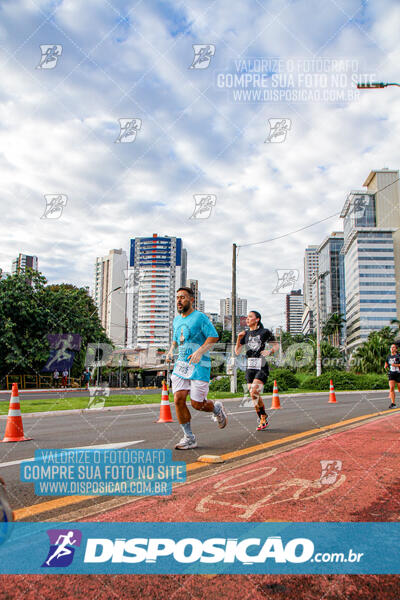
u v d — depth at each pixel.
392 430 5.98
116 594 1.68
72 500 2.91
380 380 25.66
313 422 7.56
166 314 121.75
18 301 29.39
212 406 5.07
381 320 119.12
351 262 131.75
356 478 3.27
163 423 8.12
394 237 120.94
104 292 57.16
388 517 2.44
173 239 124.88
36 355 29.36
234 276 22.67
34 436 6.23
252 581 1.77
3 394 23.27
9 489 3.21
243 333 6.91
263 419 6.58
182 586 1.74
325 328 90.94
